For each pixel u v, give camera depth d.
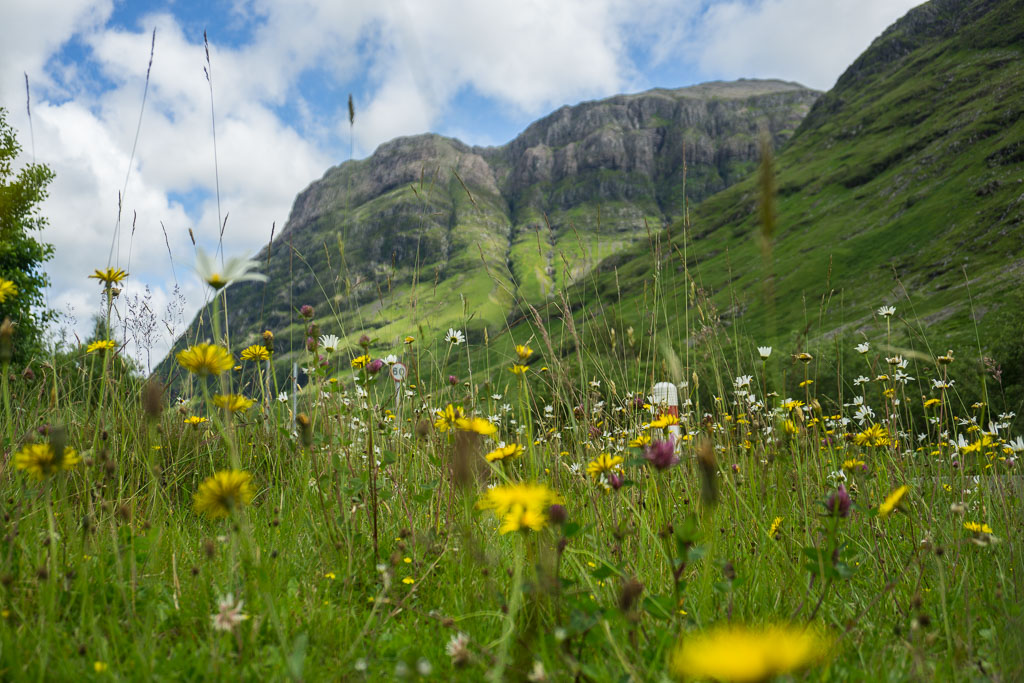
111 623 1.48
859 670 1.45
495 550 2.00
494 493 1.44
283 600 1.72
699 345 3.35
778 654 0.72
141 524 2.09
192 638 1.56
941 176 100.50
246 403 1.72
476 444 1.98
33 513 2.04
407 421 3.14
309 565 2.04
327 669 1.43
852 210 109.56
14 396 3.27
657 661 1.35
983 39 139.38
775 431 2.76
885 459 3.49
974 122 107.38
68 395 3.08
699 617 1.59
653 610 1.36
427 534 2.18
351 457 2.78
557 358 3.16
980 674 1.56
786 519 2.27
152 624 1.58
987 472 3.71
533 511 1.40
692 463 2.53
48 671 1.31
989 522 2.83
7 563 1.71
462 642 1.31
